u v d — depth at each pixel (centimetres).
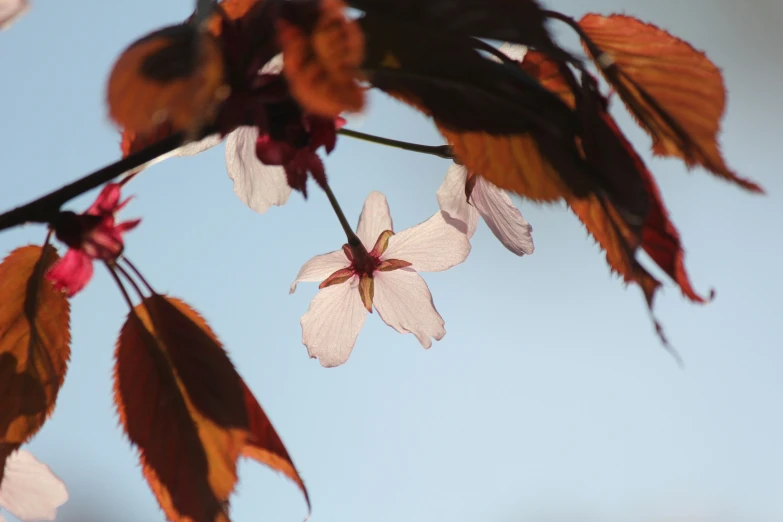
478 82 43
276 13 38
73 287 45
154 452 44
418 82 43
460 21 42
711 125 43
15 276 45
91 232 45
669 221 43
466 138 43
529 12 43
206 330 45
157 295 45
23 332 45
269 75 43
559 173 43
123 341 45
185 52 37
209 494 44
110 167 44
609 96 44
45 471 47
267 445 45
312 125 43
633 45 44
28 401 45
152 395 45
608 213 43
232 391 45
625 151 43
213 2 41
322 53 36
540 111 43
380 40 43
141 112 33
